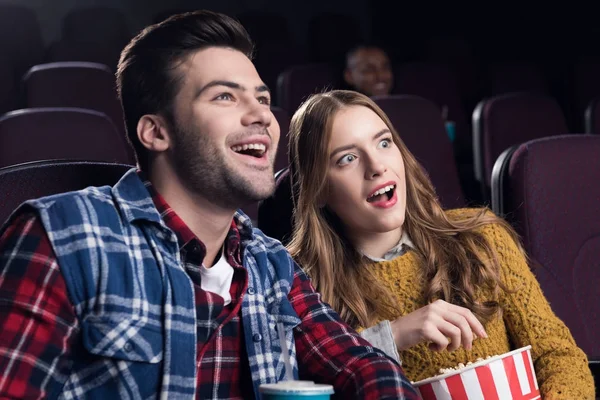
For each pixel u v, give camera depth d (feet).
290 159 5.46
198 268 3.63
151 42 3.66
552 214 6.20
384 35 22.41
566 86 17.97
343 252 5.32
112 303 3.37
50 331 3.27
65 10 20.93
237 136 3.55
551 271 6.14
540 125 11.97
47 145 8.43
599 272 6.21
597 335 6.10
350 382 3.74
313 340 3.95
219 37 3.67
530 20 21.38
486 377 3.94
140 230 3.55
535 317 5.14
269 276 3.97
